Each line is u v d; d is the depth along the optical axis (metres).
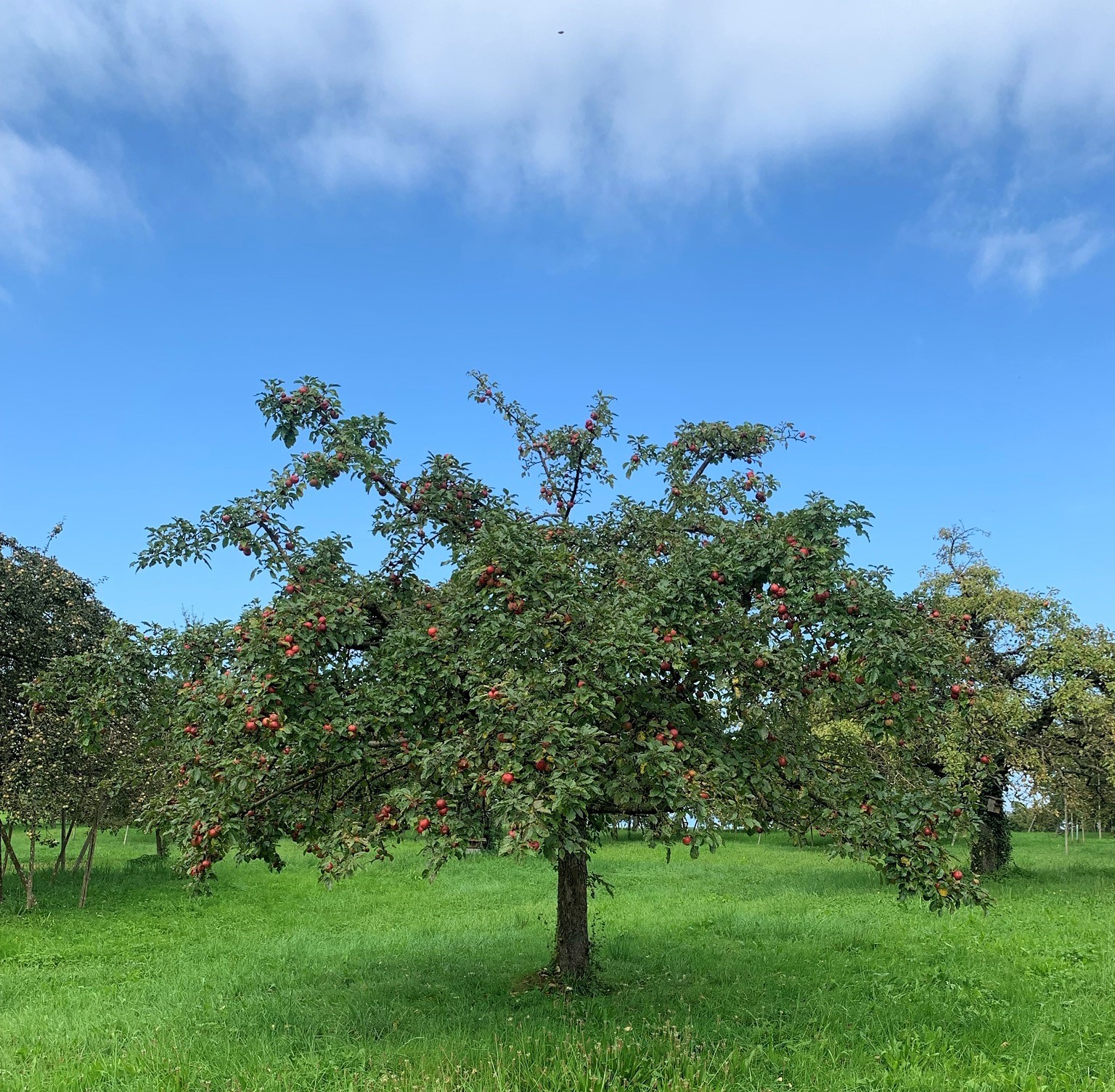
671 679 8.30
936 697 8.35
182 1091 6.73
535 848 5.89
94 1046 8.05
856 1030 7.89
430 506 9.77
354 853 7.22
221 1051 7.68
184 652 8.77
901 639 7.56
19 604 17.67
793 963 10.73
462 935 13.80
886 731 7.97
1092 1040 7.45
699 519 9.55
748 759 8.26
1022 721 19.89
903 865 7.86
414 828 7.28
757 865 26.25
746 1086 6.52
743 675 8.02
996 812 22.50
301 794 8.57
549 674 7.14
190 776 7.59
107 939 14.80
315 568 8.98
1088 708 19.62
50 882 21.34
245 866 24.38
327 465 9.09
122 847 32.91
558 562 8.10
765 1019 8.31
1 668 17.47
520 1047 7.25
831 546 8.18
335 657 8.15
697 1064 6.77
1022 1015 8.10
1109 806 23.39
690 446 11.05
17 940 14.45
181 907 18.12
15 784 16.23
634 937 12.93
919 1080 6.57
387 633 8.53
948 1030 7.81
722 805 7.11
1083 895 17.72
